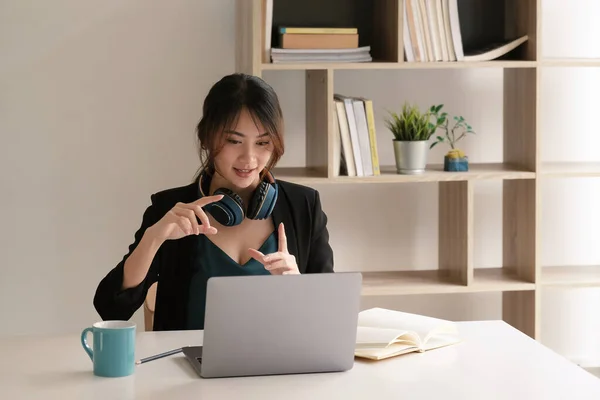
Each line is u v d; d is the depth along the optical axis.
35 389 1.86
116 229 3.85
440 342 2.24
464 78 3.98
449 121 3.98
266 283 1.92
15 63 3.71
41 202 3.79
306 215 2.70
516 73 3.80
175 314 2.59
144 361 2.07
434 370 2.02
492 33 3.90
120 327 2.01
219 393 1.85
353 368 2.04
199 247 2.57
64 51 3.74
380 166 3.92
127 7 3.75
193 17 3.79
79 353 2.14
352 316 1.99
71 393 1.84
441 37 3.56
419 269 4.05
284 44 3.48
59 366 2.03
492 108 4.02
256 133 2.40
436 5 3.55
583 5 4.03
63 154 3.78
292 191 2.71
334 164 3.53
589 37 4.05
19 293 3.82
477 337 2.32
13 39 3.71
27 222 3.79
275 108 2.42
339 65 3.46
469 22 3.89
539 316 3.72
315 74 3.68
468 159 4.02
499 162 4.04
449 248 3.88
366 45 3.87
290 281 1.94
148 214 2.64
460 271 3.74
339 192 3.97
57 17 3.72
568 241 4.16
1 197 3.77
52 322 3.85
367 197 3.99
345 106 3.52
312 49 3.48
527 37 3.64
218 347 1.93
